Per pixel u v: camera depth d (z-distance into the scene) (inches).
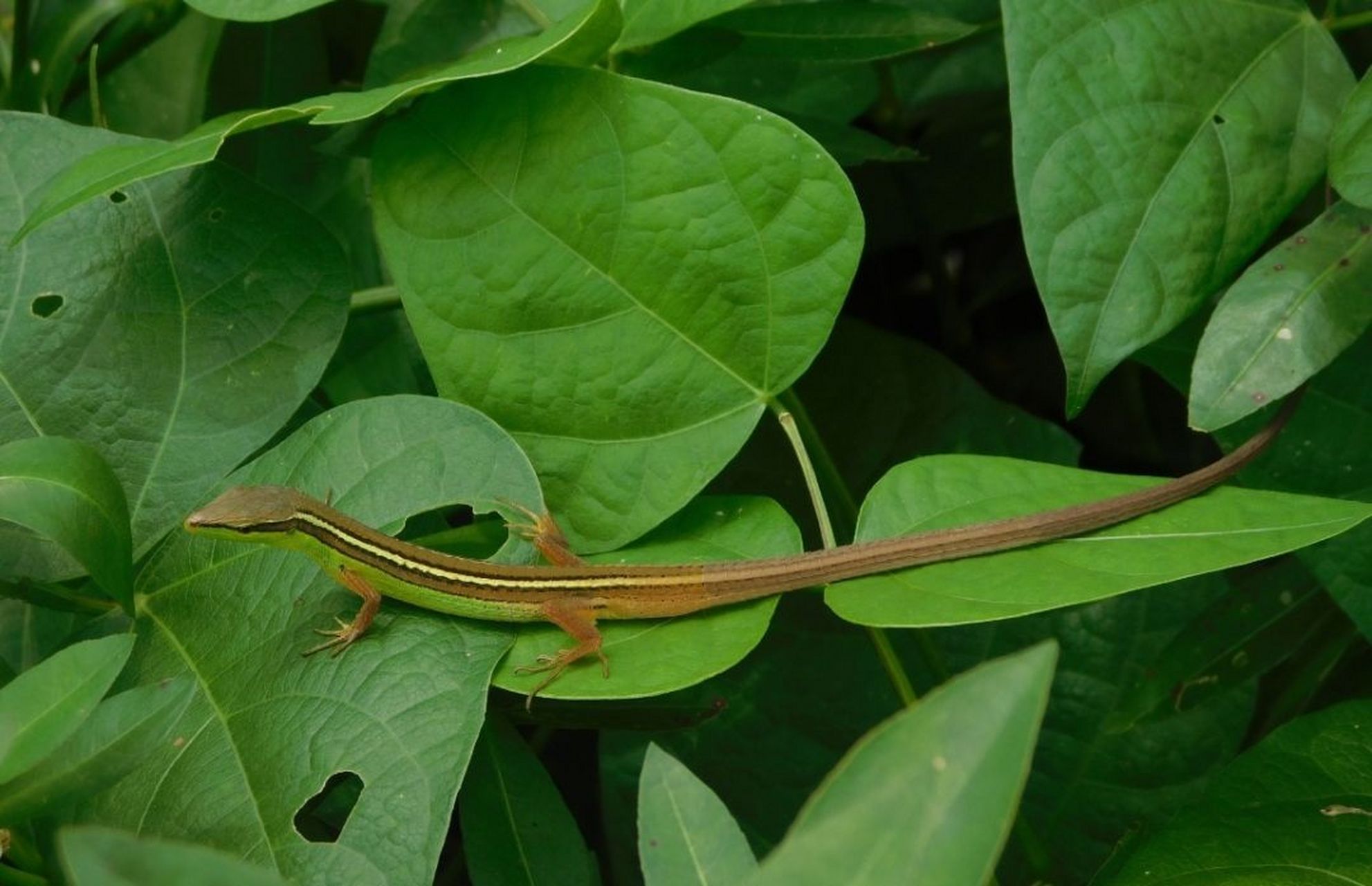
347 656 24.2
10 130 25.3
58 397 24.9
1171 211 24.6
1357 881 23.9
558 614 24.4
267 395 25.1
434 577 24.4
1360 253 24.5
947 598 24.2
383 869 23.2
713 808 22.2
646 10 25.5
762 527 25.1
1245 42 25.1
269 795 23.6
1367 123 24.4
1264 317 24.4
